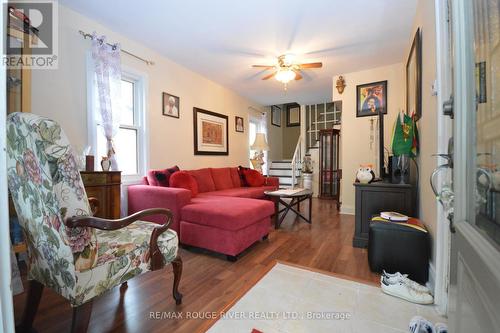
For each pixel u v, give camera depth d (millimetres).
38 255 1100
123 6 2297
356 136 4031
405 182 2502
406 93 3289
